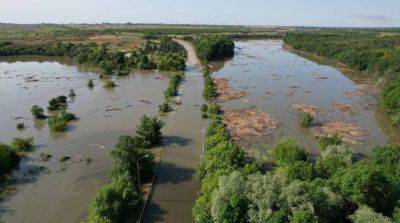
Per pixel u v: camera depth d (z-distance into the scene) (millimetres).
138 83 123750
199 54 178625
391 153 52125
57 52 190625
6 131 77312
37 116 85812
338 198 38812
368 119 86500
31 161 62344
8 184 54656
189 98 103250
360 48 184250
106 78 132500
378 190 39844
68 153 65562
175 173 58000
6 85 120312
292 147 58344
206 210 42281
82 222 44594
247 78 132250
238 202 38656
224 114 88125
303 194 37969
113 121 83000
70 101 100312
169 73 143250
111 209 43250
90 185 54406
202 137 73000
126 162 52844
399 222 35406
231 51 194000
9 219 46312
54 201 50281
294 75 140375
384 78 116438
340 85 123938
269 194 38125
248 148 67688
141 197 50500
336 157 53281
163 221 45688
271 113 89625
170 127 78688
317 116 87812
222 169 49156
